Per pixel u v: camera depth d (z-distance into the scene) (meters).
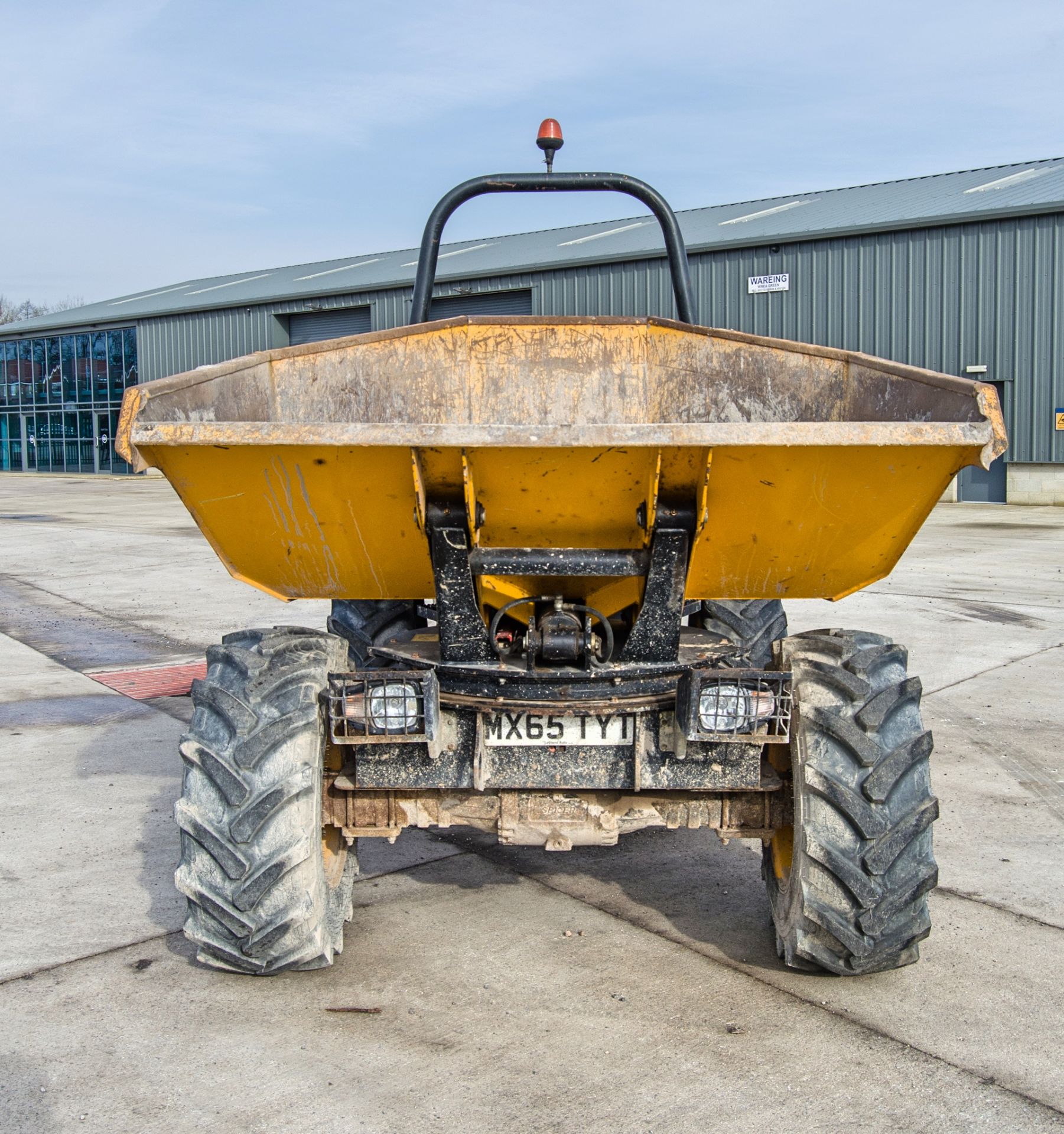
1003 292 22.36
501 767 3.20
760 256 24.88
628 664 3.19
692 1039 3.04
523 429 2.65
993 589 11.11
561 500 3.00
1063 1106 2.73
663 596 3.11
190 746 3.14
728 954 3.56
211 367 3.39
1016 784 5.25
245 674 3.21
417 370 4.01
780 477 2.93
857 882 3.02
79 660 8.28
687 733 3.00
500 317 4.00
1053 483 22.23
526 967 3.47
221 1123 2.66
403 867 4.34
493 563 3.08
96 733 6.25
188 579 12.38
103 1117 2.69
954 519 19.45
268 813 3.08
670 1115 2.69
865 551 3.17
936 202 24.94
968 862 4.32
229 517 3.09
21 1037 3.05
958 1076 2.86
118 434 2.70
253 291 38.16
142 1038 3.05
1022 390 22.34
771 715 3.04
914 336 23.31
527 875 4.25
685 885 4.16
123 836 4.62
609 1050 2.98
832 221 24.89
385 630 4.20
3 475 42.50
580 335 4.02
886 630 8.93
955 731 6.11
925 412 3.25
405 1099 2.76
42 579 12.55
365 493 2.99
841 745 3.07
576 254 28.12
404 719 3.01
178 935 3.70
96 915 3.85
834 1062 2.92
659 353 4.04
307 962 3.22
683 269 4.27
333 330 34.41
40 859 4.37
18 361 44.03
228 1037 3.05
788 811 3.31
